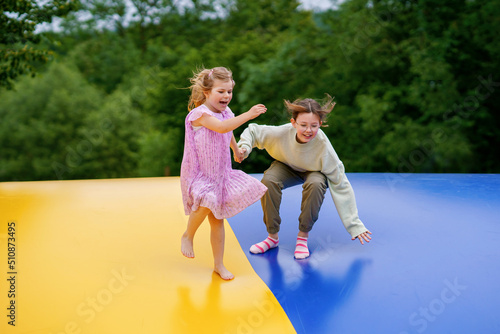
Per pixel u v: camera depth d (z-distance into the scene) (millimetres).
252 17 16734
